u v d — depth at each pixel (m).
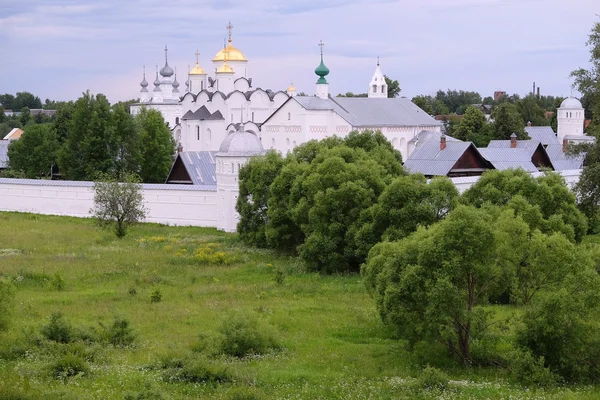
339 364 35.81
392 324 36.16
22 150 124.19
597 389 32.59
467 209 35.66
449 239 35.09
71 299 48.66
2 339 37.97
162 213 87.62
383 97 137.00
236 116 137.75
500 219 38.09
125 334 38.84
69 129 114.06
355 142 76.50
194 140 139.38
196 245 70.94
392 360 36.56
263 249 69.56
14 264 58.59
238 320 38.62
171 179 97.88
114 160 110.12
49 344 36.53
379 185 62.28
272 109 138.75
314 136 120.38
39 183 94.81
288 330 42.22
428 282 34.97
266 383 32.62
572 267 35.44
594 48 65.62
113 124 110.06
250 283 55.25
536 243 36.28
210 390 31.58
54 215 93.06
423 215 56.41
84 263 60.12
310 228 62.19
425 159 92.25
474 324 35.38
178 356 35.44
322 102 121.75
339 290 52.75
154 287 52.72
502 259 36.03
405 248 36.66
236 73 152.50
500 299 47.09
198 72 166.12
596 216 70.19
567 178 95.94
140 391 29.72
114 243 71.00
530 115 192.50
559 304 33.50
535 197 60.09
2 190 97.75
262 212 72.06
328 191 60.72
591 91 65.94
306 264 60.84
